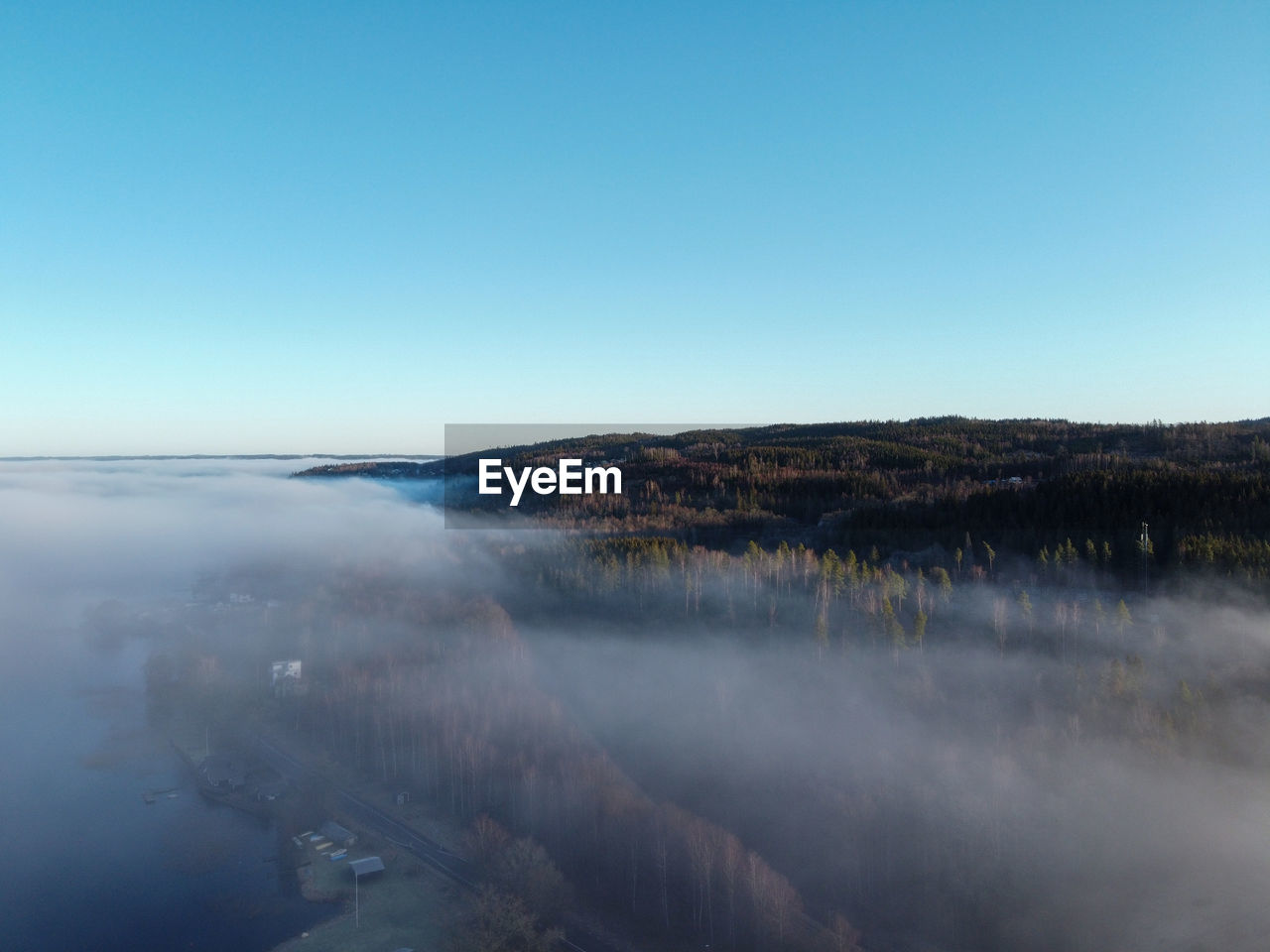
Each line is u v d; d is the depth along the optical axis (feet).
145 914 275.59
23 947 258.78
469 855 298.15
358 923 265.54
